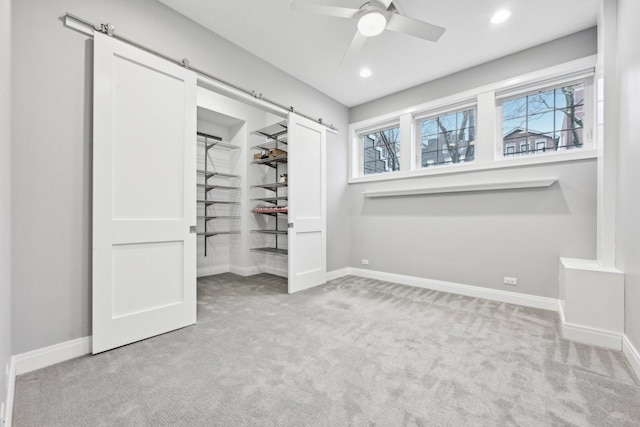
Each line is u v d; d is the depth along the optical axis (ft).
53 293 5.90
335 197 14.17
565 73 9.11
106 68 6.45
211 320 8.27
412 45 9.56
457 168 11.25
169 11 7.89
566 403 4.61
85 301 6.32
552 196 9.30
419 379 5.29
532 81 9.69
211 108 13.48
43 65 5.81
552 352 6.33
